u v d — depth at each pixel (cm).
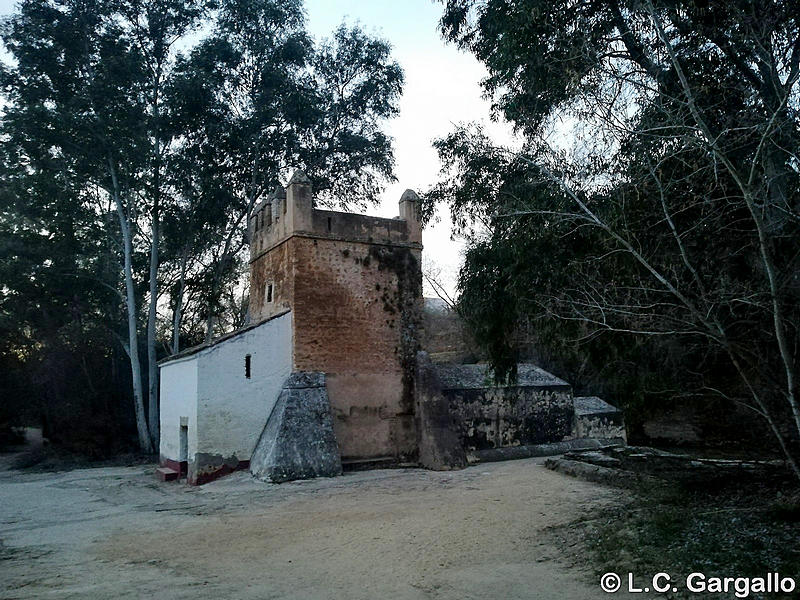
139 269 2998
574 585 695
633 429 2353
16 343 3372
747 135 812
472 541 926
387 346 2008
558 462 1611
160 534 1078
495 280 1276
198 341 3381
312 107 2802
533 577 736
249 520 1166
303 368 1855
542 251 1138
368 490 1470
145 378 3238
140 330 3331
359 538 980
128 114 2550
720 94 957
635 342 1049
